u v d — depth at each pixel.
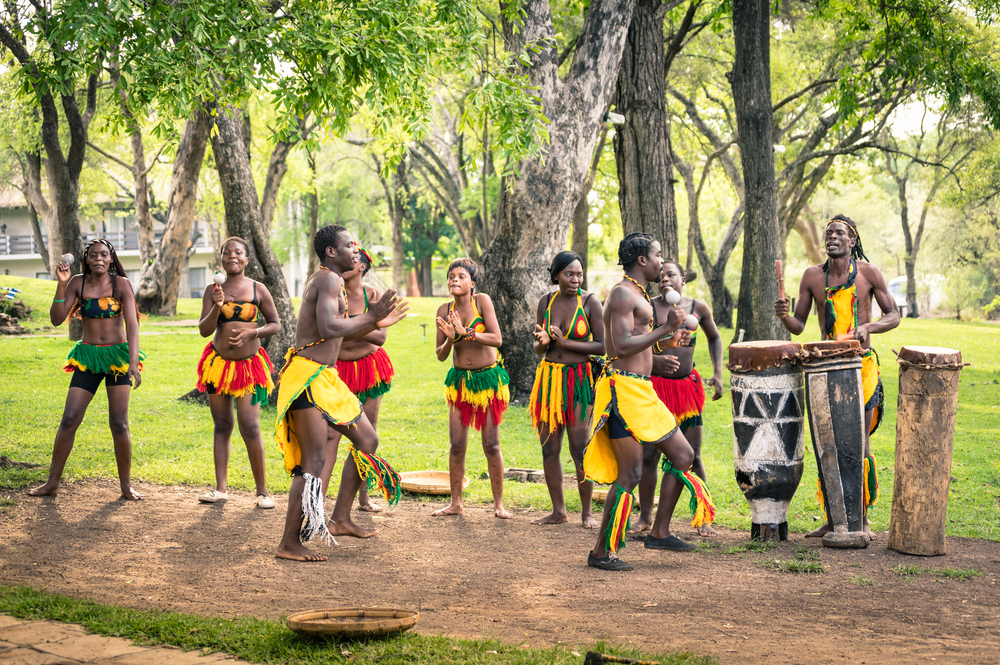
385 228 47.34
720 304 28.09
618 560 5.02
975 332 26.56
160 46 6.25
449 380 6.46
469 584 4.66
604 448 5.19
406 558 5.24
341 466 8.19
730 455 9.50
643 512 6.07
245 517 6.18
